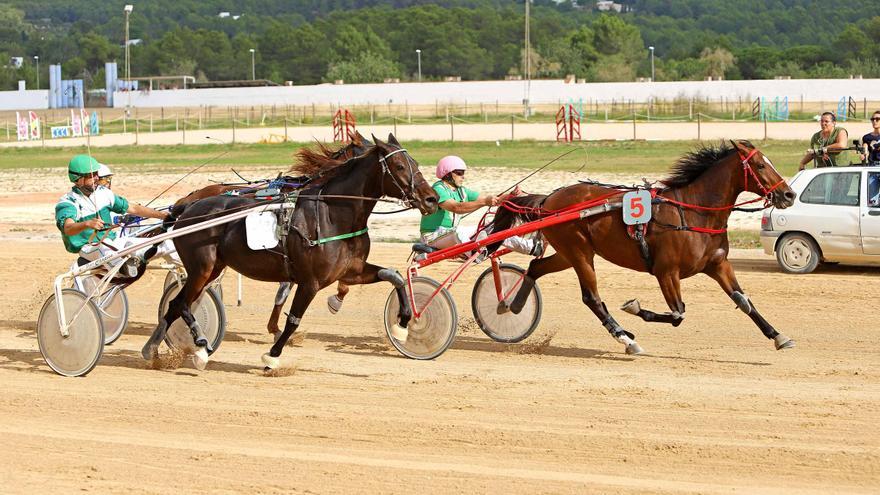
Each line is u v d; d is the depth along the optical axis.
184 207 10.96
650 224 10.42
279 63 143.25
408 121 65.50
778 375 9.87
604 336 11.99
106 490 6.91
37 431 8.32
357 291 15.05
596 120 62.19
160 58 145.38
